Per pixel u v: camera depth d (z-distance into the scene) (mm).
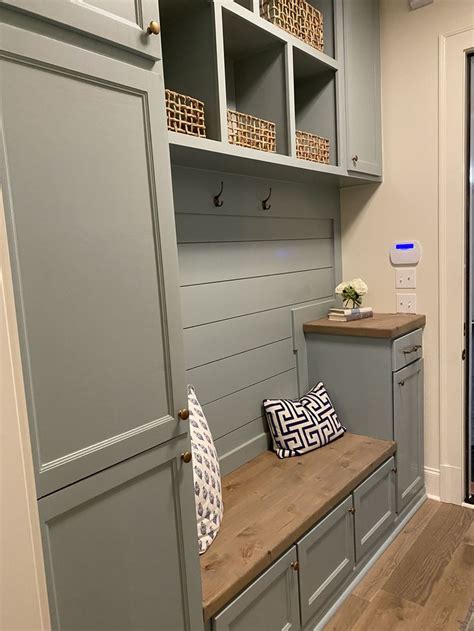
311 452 2211
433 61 2375
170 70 1669
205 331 1927
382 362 2275
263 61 1966
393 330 2215
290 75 1892
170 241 1159
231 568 1422
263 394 2248
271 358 2291
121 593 1081
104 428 1028
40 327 903
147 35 1087
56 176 921
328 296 2721
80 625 999
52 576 943
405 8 2432
